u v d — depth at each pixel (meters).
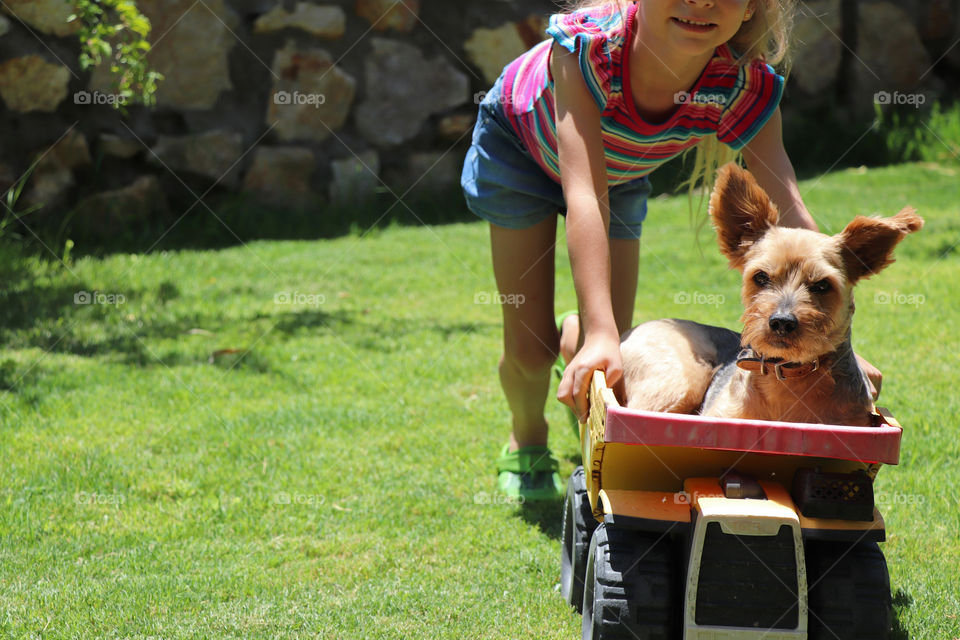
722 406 3.25
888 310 7.57
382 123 12.38
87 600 3.52
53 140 10.14
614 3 3.72
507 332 4.67
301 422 5.62
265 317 7.92
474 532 4.28
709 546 2.77
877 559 2.86
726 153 4.24
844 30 14.94
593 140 3.65
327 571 3.85
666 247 9.94
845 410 3.12
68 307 7.82
